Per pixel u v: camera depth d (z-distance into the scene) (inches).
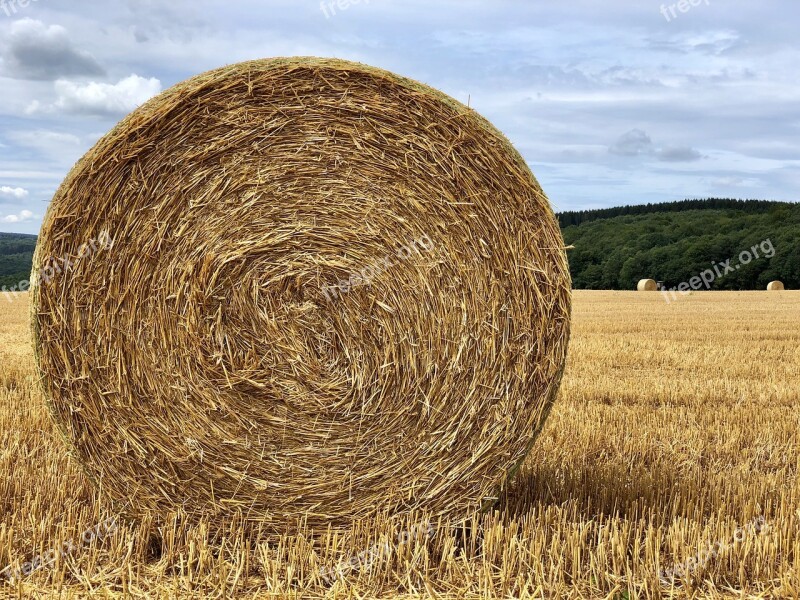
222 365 201.3
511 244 202.7
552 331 205.5
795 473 265.6
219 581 177.6
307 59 204.1
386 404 204.2
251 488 203.8
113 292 198.8
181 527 196.7
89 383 201.2
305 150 201.6
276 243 202.1
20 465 244.8
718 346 606.5
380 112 201.2
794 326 790.5
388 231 202.8
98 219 197.0
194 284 199.6
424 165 201.6
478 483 207.2
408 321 203.0
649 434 312.3
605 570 181.9
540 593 173.0
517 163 202.2
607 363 512.1
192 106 197.6
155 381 201.0
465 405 204.5
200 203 199.3
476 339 203.5
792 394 395.9
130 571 178.7
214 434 202.5
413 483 205.3
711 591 175.8
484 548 188.7
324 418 204.2
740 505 222.4
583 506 222.2
